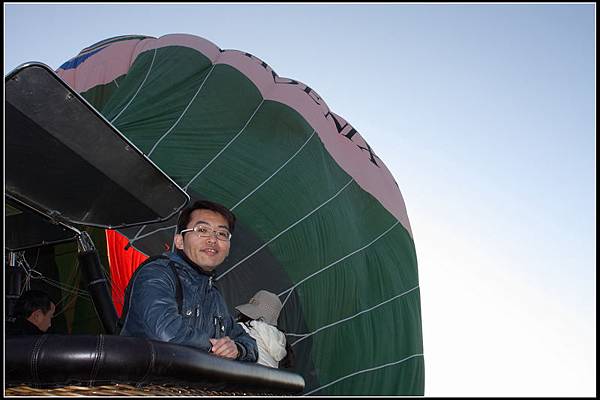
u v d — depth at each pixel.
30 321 4.45
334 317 7.66
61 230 3.91
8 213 3.66
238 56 8.59
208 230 2.84
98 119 2.60
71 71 8.95
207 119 7.73
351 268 7.95
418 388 8.20
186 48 8.33
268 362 4.87
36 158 2.83
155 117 7.59
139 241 6.60
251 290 7.27
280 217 7.55
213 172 7.39
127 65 8.62
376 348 7.87
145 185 3.06
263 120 8.11
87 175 2.98
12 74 2.29
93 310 8.56
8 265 4.10
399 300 8.47
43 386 1.92
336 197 8.23
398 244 8.91
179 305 2.63
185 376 2.03
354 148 9.09
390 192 9.25
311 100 8.90
